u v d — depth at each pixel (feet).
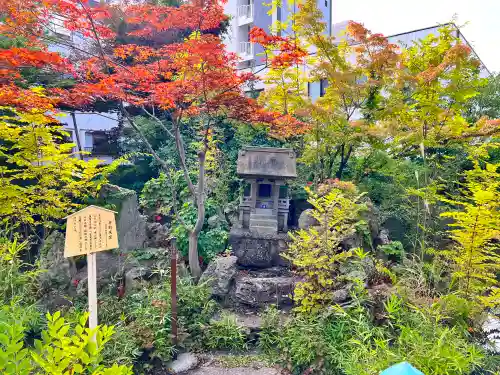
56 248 18.99
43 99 16.72
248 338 18.33
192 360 16.58
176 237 23.58
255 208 24.35
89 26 19.01
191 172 27.86
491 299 15.30
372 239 22.66
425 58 21.76
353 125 23.43
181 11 18.08
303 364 15.75
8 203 17.54
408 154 27.73
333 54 23.57
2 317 11.01
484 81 20.29
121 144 39.42
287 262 23.02
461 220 17.04
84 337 7.68
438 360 11.74
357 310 15.14
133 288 19.22
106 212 13.33
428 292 16.79
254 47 51.55
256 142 32.35
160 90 17.30
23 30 17.08
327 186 22.13
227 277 20.52
